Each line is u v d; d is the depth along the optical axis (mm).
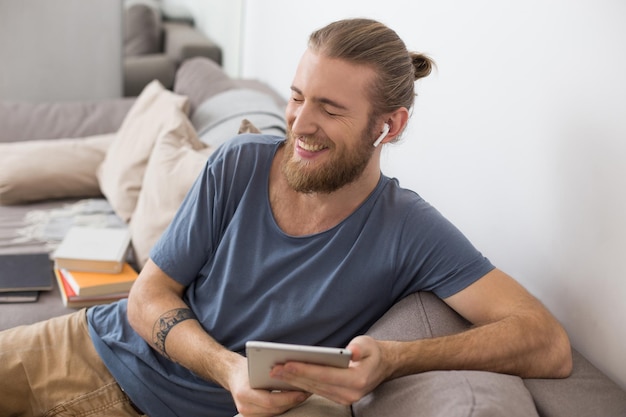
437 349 1172
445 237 1308
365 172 1321
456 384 1064
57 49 3258
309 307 1316
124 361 1444
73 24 3246
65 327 1540
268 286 1359
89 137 2719
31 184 2371
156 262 1428
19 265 1905
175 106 2242
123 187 2246
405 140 1913
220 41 3451
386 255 1315
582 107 1269
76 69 3309
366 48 1236
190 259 1415
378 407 1125
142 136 2299
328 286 1310
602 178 1235
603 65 1221
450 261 1295
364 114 1251
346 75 1224
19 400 1479
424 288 1325
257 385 1132
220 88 2646
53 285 1899
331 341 1353
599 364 1275
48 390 1461
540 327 1213
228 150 1419
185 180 1909
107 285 1804
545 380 1200
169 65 3428
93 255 1832
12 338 1507
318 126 1242
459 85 1644
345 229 1327
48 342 1505
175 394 1397
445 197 1725
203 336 1323
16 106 2809
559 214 1343
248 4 3348
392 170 2010
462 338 1187
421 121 1826
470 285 1278
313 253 1344
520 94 1433
